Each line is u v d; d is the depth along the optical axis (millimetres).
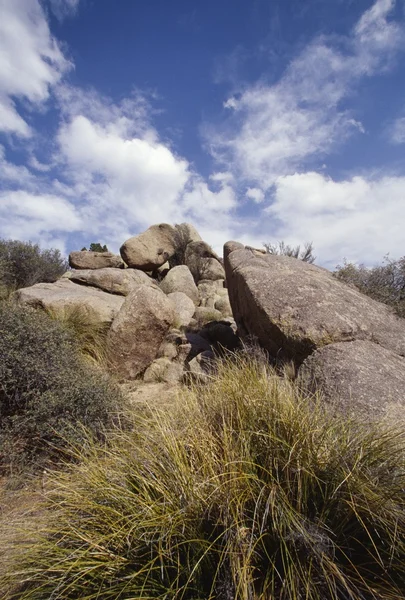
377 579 1357
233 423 2008
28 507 1994
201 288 12781
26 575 1454
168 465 1705
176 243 14711
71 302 6203
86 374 3627
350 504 1420
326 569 1317
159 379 5297
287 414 1895
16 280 9555
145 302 5656
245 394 2215
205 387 2664
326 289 4684
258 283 4820
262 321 4469
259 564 1399
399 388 3078
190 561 1394
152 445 1912
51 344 3574
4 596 1450
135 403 3568
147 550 1432
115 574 1359
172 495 1556
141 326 5559
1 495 2334
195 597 1284
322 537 1334
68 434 2711
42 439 2760
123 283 8945
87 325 5891
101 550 1422
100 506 1544
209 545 1398
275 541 1408
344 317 4137
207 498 1486
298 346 3971
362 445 1700
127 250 12156
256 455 1738
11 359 3137
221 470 1615
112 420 2973
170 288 11164
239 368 3514
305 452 1661
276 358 4250
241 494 1487
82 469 1840
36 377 3172
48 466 2635
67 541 1492
